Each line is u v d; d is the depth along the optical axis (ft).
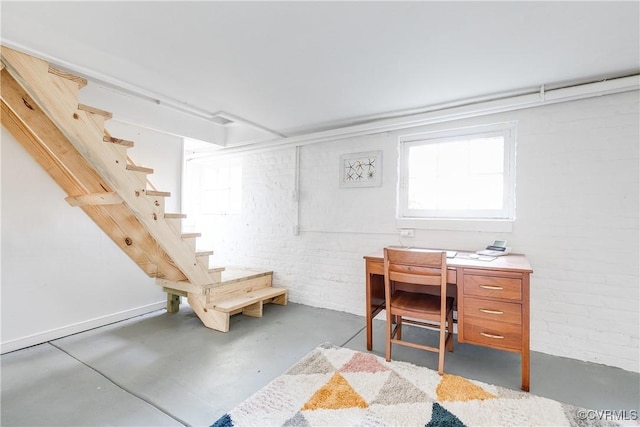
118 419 5.44
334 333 9.39
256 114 10.32
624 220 7.38
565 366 7.41
